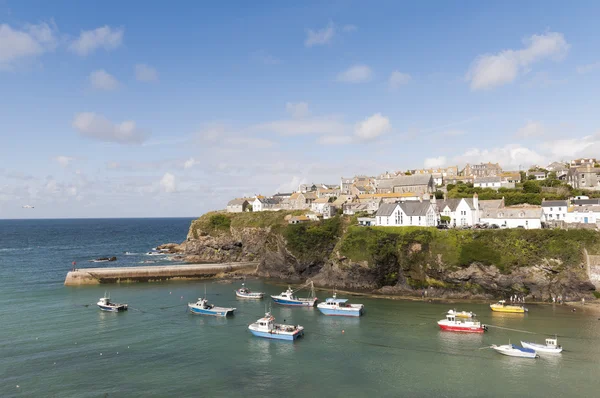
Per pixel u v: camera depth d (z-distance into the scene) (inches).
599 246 3275.1
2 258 6102.4
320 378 1908.2
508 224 4205.2
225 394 1750.7
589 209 4028.1
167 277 4547.2
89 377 1905.8
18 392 1754.4
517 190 5354.3
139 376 1923.0
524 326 2632.9
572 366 2016.5
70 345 2327.8
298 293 3779.5
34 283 4165.8
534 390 1772.9
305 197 7057.1
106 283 4244.6
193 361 2111.2
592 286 3235.7
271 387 1817.2
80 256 6378.0
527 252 3403.1
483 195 5137.8
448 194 5452.8
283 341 2422.5
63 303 3316.9
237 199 7682.1
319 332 2591.0
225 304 3353.8
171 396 1732.3
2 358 2122.3
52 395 1732.3
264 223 5792.3
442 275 3567.9
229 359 2139.5
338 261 4033.0
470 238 3563.0
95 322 2783.0
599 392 1752.0
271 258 4813.0
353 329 2642.7
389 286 3794.3
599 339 2379.4
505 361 2087.8
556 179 5595.5
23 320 2815.0
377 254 3809.1
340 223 4707.2
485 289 3489.2
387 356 2169.0
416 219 4170.8
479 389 1787.6
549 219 4247.0
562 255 3326.8
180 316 2962.6
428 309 3120.1
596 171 5285.4
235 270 4980.3
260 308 3218.5
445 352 2215.8
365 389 1796.3
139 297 3587.6
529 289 3388.3
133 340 2423.7
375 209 5315.0
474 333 2516.0
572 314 2893.7
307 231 4655.5
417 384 1839.3
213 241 5959.6
